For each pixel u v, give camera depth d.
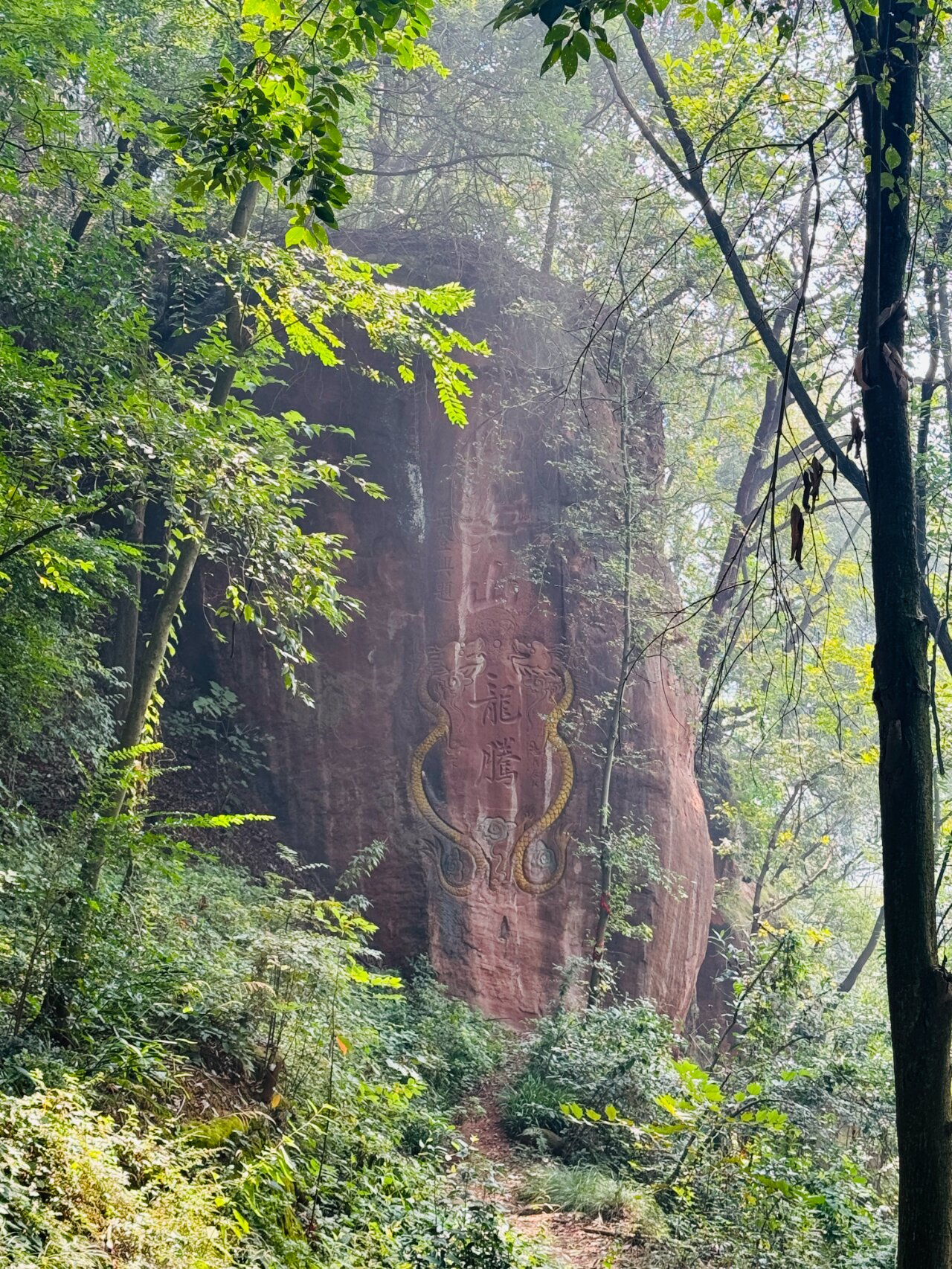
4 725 10.60
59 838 7.18
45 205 15.27
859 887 24.81
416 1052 11.79
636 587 16.03
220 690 14.84
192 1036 7.18
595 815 15.57
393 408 15.93
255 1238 5.50
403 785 15.12
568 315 17.36
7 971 6.40
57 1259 4.14
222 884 12.05
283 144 5.12
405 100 19.89
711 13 5.48
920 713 4.28
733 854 23.11
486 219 17.84
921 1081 4.06
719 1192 9.16
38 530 7.84
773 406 21.31
